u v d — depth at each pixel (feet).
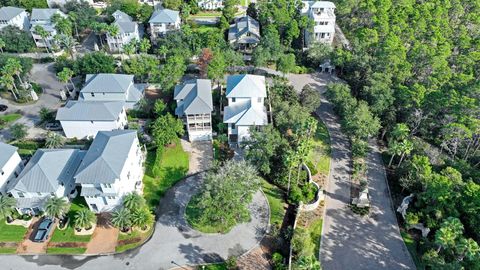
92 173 223.71
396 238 226.79
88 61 371.76
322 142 301.63
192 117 285.84
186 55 400.47
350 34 473.67
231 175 229.25
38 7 508.53
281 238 222.48
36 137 307.78
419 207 238.07
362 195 245.65
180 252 216.95
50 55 436.76
